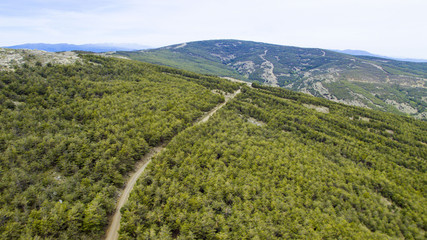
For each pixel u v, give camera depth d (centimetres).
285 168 7488
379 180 7600
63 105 8900
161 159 7106
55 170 5941
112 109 9588
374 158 9631
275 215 5356
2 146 5891
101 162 6312
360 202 6347
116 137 7675
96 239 4628
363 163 9600
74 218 4434
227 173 6856
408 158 10250
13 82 9194
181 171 6575
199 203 5388
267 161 7869
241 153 8306
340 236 4872
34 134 6612
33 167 5584
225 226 4812
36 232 4072
